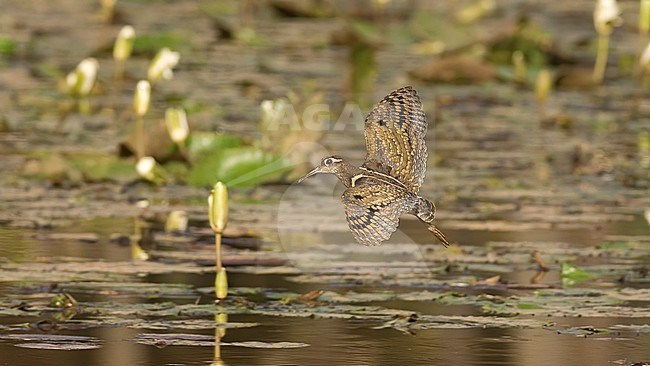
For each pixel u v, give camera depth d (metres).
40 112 18.77
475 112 19.98
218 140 15.26
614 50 25.81
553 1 35.59
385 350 8.86
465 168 15.73
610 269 11.16
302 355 8.73
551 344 9.06
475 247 11.91
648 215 13.41
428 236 12.39
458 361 8.63
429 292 10.30
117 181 14.57
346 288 10.49
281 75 22.44
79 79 18.39
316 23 30.56
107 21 28.31
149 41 23.98
